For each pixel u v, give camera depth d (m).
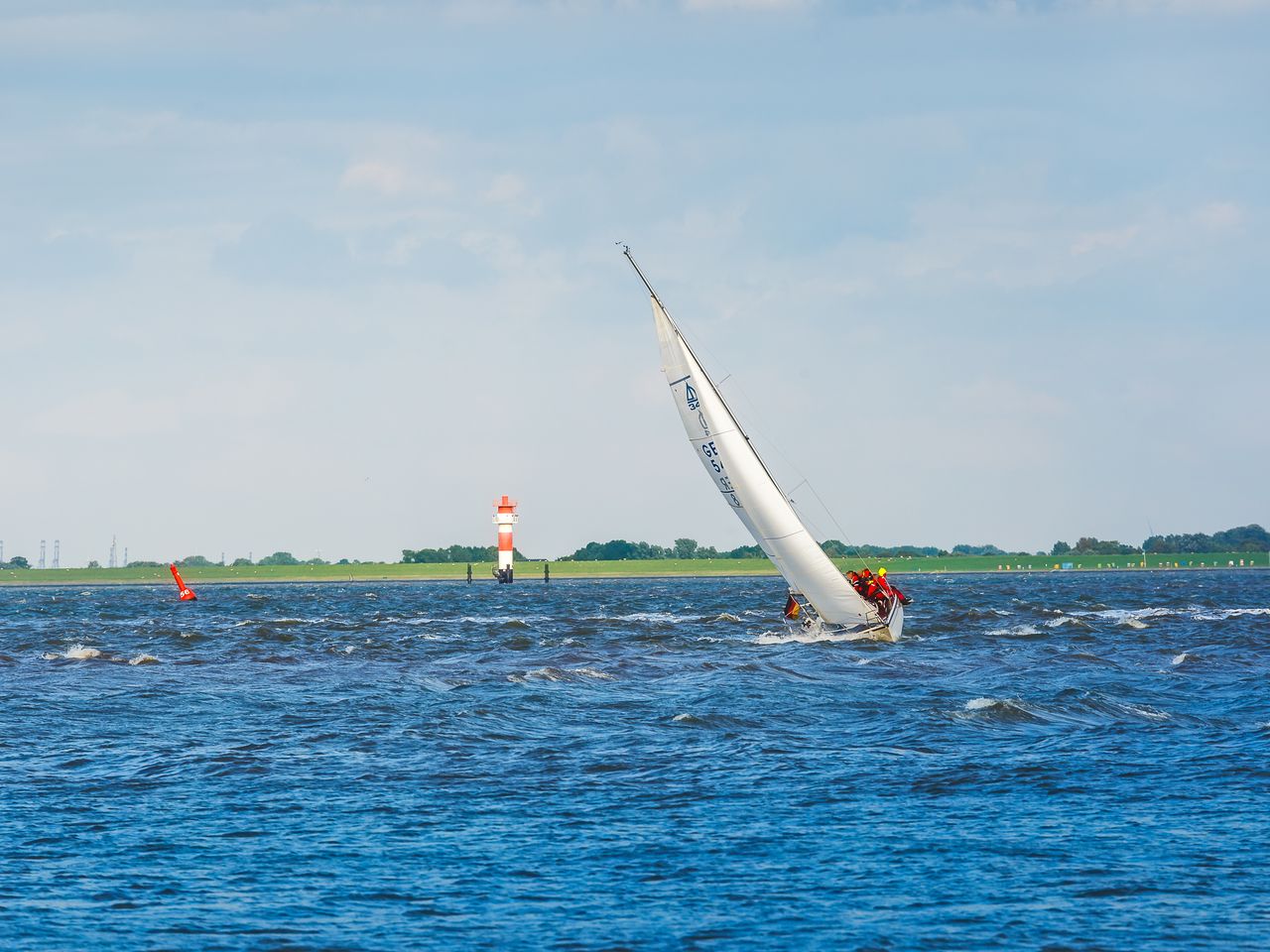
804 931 66.88
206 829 87.19
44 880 75.50
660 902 71.44
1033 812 90.38
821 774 104.00
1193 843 82.00
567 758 111.88
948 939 65.69
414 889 74.06
